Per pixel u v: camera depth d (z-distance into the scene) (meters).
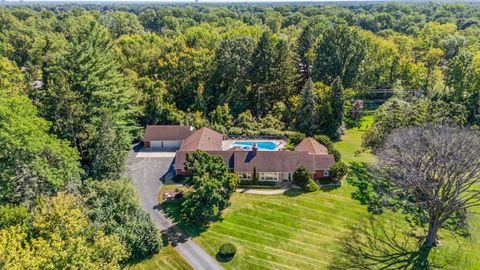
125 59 68.31
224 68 63.94
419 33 105.50
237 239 33.44
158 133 54.47
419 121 41.34
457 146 30.73
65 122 39.91
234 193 41.28
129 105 52.72
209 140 50.41
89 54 44.16
